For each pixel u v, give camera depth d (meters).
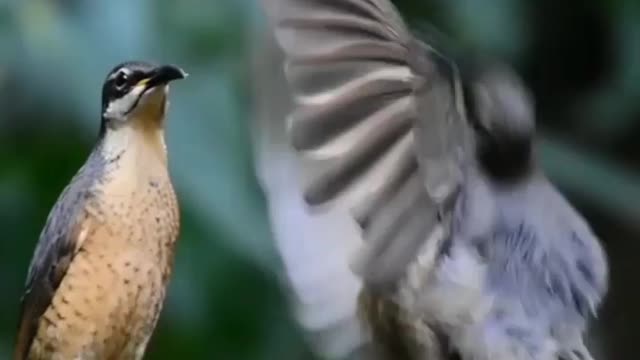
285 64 4.16
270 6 4.17
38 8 4.72
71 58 4.72
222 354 4.74
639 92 4.98
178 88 4.70
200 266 4.70
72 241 4.36
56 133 4.78
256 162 4.31
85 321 4.37
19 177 4.79
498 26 4.88
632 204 4.89
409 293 4.27
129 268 4.36
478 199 4.28
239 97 4.69
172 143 4.69
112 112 4.37
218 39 4.71
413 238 4.20
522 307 4.29
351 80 4.17
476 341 4.28
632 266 5.04
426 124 4.21
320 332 4.27
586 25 5.02
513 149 4.30
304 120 4.16
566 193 4.89
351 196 4.17
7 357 4.78
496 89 4.30
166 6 4.71
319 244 4.25
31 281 4.39
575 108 5.03
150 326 4.38
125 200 4.36
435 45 4.25
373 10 4.18
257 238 4.68
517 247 4.30
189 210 4.68
